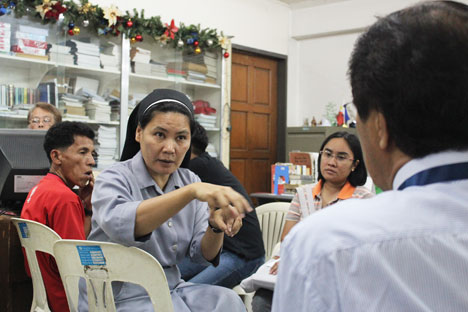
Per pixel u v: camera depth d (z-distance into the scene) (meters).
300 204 2.30
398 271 0.51
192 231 1.46
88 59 4.09
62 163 1.86
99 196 1.27
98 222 1.24
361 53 0.62
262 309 1.68
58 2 3.68
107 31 4.09
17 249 1.77
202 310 1.36
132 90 4.55
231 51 5.74
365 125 0.63
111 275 1.23
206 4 5.33
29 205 1.67
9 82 3.78
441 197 0.54
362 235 0.53
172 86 4.88
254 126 6.16
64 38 3.94
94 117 4.13
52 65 3.89
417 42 0.56
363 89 0.61
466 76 0.54
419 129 0.57
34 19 3.75
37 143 2.12
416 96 0.55
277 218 2.91
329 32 6.11
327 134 5.59
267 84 6.29
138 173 1.38
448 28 0.55
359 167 2.20
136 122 1.46
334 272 0.53
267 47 6.11
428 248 0.52
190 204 1.46
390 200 0.57
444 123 0.55
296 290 0.55
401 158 0.60
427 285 0.51
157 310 1.19
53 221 1.63
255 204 6.14
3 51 3.59
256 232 2.28
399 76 0.56
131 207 1.16
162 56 4.74
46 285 1.61
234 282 2.20
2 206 2.13
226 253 2.24
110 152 4.27
